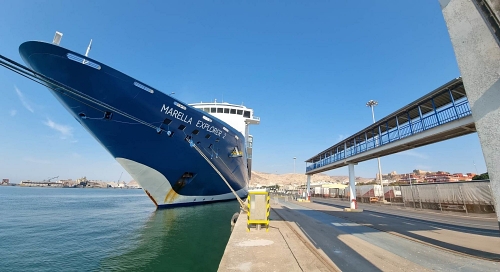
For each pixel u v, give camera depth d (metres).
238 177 27.44
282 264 5.51
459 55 2.44
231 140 20.50
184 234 13.63
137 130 14.73
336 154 23.56
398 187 31.52
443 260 6.15
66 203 37.75
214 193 25.14
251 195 9.90
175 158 17.38
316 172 31.02
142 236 13.31
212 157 19.05
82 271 8.55
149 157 16.59
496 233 10.12
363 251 6.92
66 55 11.25
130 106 13.56
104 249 11.12
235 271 5.04
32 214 23.94
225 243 11.90
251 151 38.34
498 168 2.01
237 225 10.94
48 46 10.80
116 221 19.06
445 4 2.65
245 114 32.00
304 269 5.20
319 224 11.93
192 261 9.40
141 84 13.43
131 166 16.69
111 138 14.80
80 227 16.62
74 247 11.50
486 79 2.17
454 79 9.94
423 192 24.36
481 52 2.22
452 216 17.44
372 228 11.01
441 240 8.53
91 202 40.56
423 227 11.59
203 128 17.05
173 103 14.83
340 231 10.08
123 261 9.45
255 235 8.71
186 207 22.89
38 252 10.75
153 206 33.00
